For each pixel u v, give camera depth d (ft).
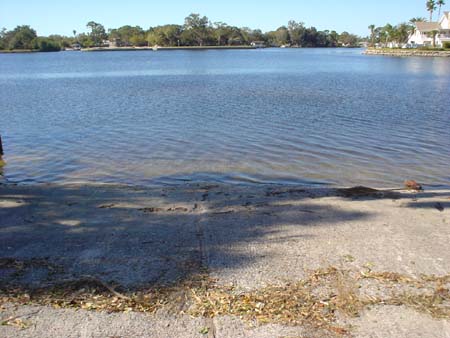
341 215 23.89
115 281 16.06
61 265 17.49
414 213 24.22
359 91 102.83
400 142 48.80
